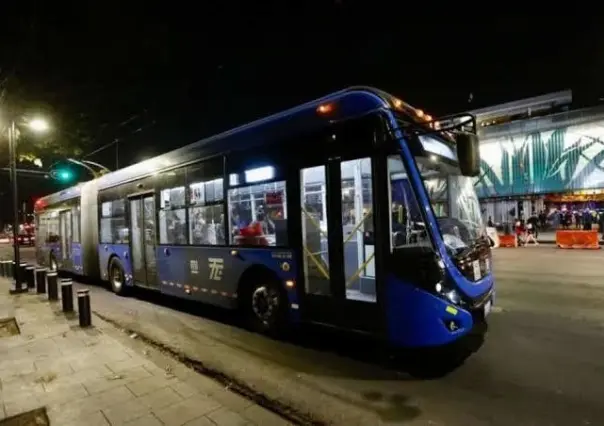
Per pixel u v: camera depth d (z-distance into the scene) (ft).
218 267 22.97
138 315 26.91
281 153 19.26
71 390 14.25
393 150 15.34
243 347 19.25
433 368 15.93
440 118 15.19
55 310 28.40
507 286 31.91
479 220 20.29
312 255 18.20
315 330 21.53
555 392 13.53
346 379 15.12
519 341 18.69
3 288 40.01
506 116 78.38
